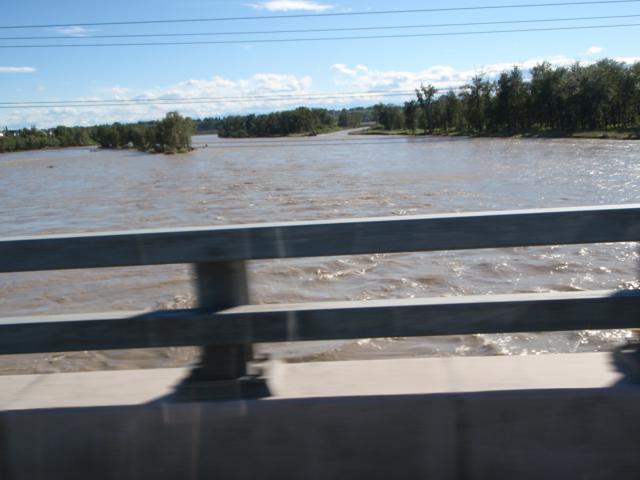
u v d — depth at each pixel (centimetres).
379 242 219
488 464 209
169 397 218
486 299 221
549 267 1121
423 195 2539
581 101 7950
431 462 210
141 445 213
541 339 716
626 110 7844
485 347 701
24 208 2914
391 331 221
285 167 4769
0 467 214
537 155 4656
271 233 220
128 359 726
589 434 208
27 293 1151
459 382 219
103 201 3019
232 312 221
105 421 213
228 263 226
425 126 12312
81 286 1172
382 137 11175
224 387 219
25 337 223
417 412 210
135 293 1104
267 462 212
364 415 210
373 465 211
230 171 4622
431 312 220
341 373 232
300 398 212
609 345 688
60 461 213
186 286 1123
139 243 222
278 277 1118
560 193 2433
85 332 223
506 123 9531
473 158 4688
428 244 219
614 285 1015
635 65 7656
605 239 216
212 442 212
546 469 208
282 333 221
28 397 223
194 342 221
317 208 2298
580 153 4656
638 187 2512
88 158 8881
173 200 2872
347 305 222
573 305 218
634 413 206
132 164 6544
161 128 9244
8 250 222
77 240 222
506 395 209
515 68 9269
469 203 2264
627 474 207
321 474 211
